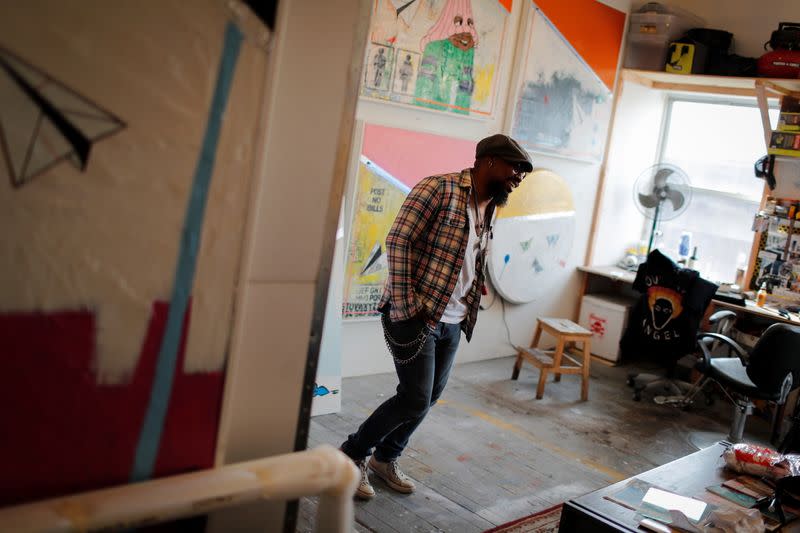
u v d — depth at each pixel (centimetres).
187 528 117
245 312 119
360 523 271
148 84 95
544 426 414
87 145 92
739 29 558
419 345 258
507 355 552
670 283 462
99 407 100
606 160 584
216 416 113
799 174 516
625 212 621
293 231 121
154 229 100
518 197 515
